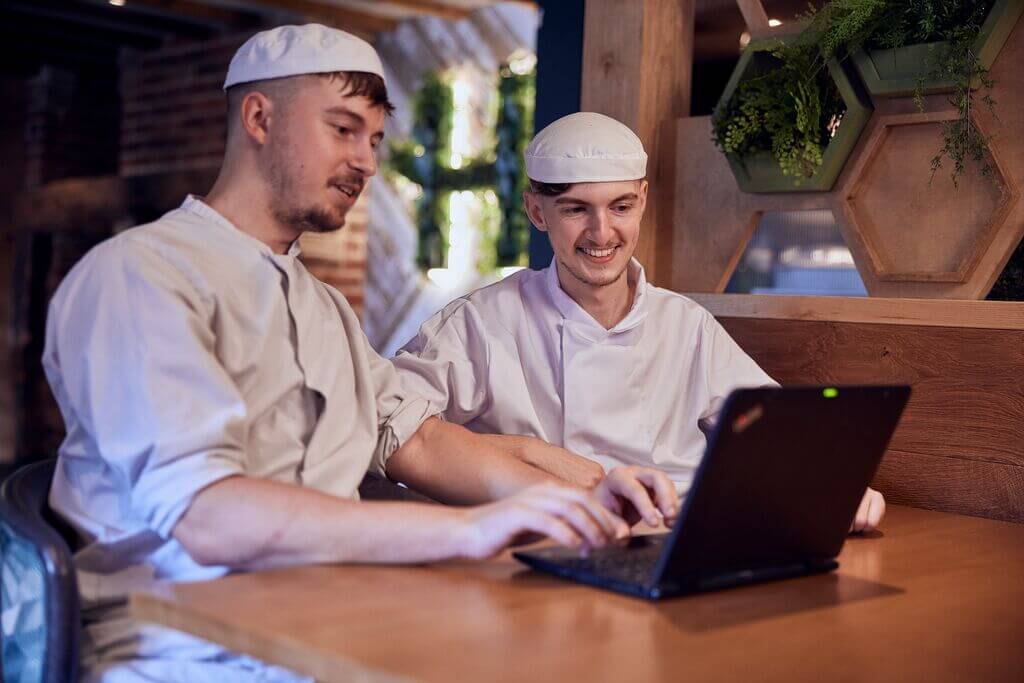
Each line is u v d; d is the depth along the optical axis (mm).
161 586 1086
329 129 1407
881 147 1986
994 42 1807
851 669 937
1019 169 1818
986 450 1822
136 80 5910
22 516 1205
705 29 2383
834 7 1936
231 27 5336
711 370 1922
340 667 899
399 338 5227
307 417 1425
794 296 2051
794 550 1230
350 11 5188
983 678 932
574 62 2502
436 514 1193
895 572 1296
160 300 1261
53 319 1310
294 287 1420
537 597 1098
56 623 1125
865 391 1185
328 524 1178
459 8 5051
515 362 1893
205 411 1229
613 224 1789
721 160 2199
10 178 6699
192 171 4898
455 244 5031
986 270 1849
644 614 1056
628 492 1324
